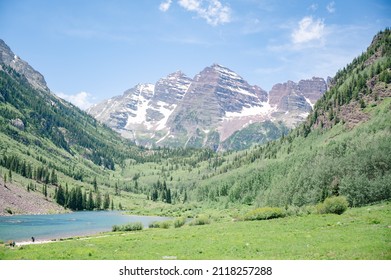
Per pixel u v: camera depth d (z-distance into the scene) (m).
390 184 110.75
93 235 100.06
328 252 46.09
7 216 169.62
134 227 112.56
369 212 83.88
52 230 121.25
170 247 58.72
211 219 133.25
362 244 48.25
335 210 92.12
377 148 134.88
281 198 154.62
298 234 62.66
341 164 138.38
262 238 61.25
